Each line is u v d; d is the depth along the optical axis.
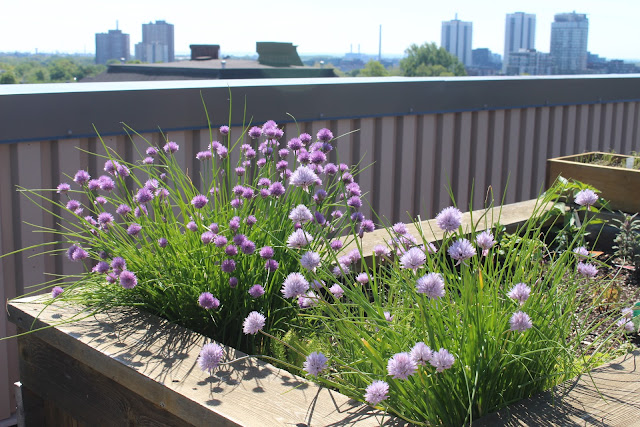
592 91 5.43
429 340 1.43
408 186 4.41
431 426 1.37
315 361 1.44
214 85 3.40
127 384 1.62
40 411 2.09
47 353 1.95
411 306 1.74
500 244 2.68
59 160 2.97
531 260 1.98
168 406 1.51
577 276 2.07
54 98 2.86
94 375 1.78
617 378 1.59
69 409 1.90
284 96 3.64
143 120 3.16
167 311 2.01
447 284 1.69
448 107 4.44
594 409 1.43
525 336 1.54
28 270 2.94
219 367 1.61
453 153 4.64
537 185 5.23
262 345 1.95
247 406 1.42
